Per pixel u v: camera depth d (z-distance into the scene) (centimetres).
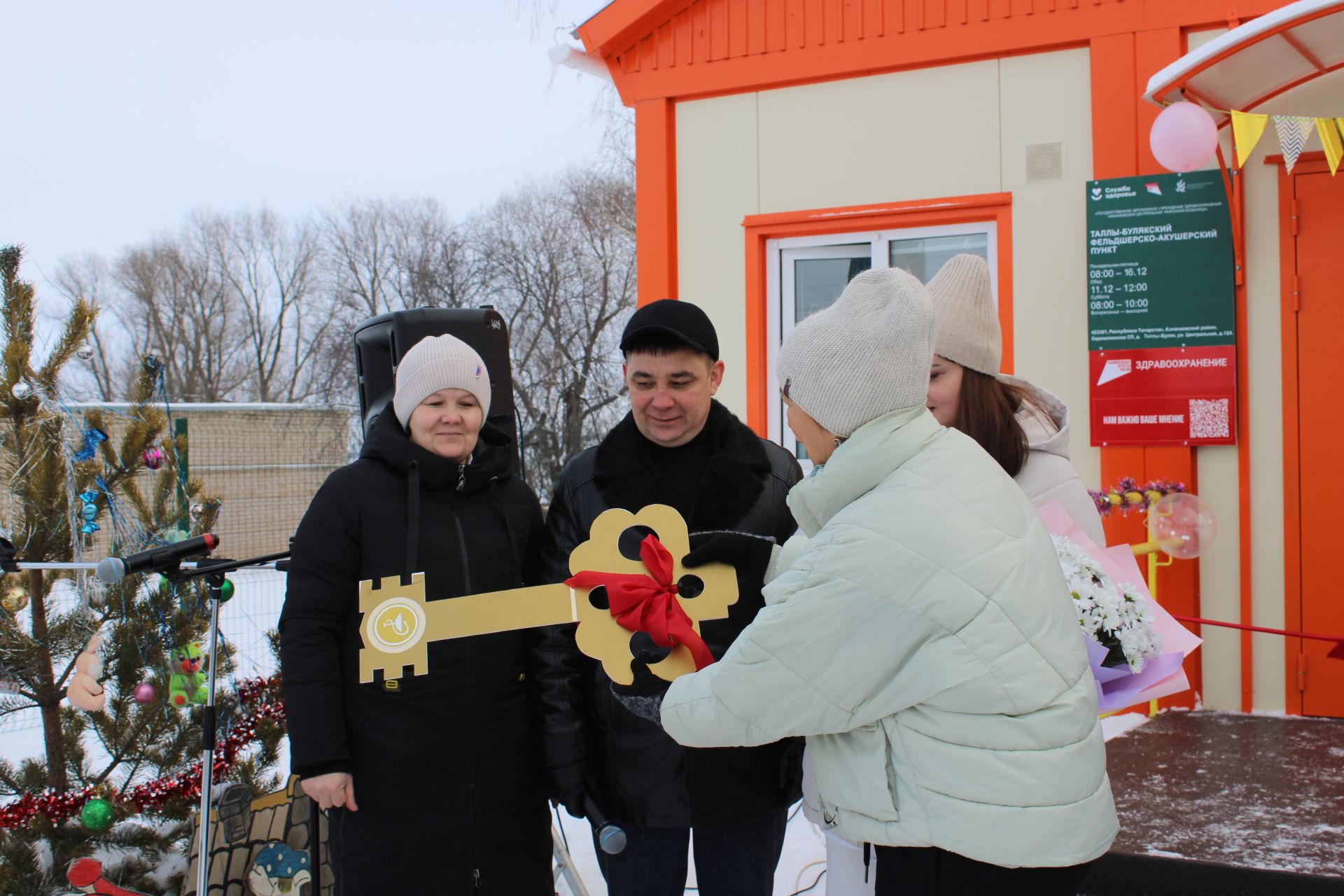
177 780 285
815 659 131
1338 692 372
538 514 215
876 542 129
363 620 177
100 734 296
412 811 182
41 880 267
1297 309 380
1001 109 418
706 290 465
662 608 170
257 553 902
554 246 2572
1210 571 389
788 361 145
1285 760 304
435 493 196
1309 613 377
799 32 445
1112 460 399
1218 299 384
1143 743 329
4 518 299
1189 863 224
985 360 200
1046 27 407
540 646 195
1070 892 131
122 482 307
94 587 295
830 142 445
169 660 297
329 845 191
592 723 193
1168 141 343
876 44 432
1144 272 393
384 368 281
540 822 199
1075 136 407
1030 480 206
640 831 188
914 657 129
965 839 126
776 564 182
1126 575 193
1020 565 131
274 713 307
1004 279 417
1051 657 130
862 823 136
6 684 292
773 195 454
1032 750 127
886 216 436
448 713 185
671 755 183
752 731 138
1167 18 391
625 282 2497
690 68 463
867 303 141
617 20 462
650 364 188
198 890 212
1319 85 373
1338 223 375
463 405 197
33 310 310
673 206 470
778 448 211
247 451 909
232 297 3362
